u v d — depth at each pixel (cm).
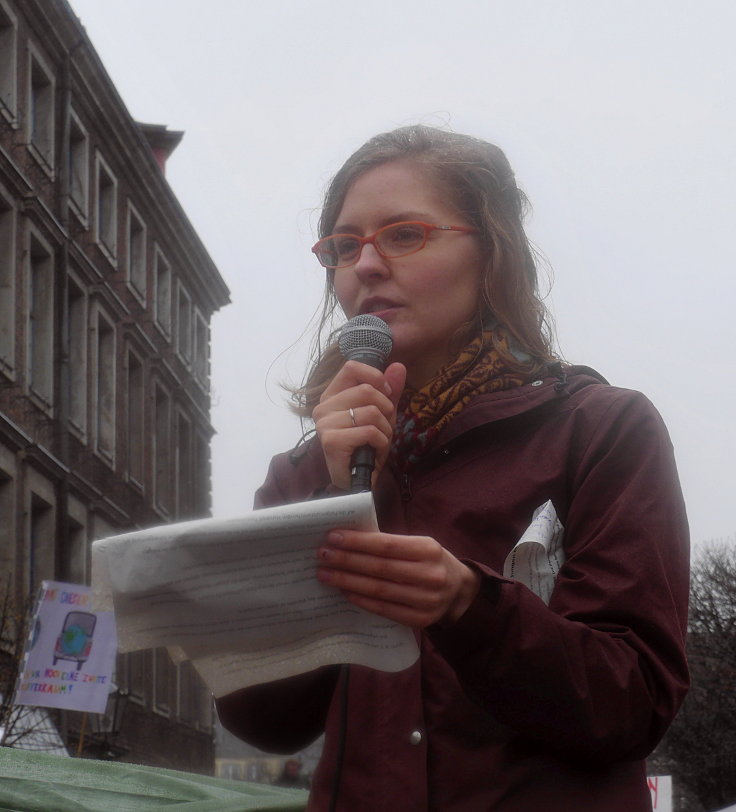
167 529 198
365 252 257
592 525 223
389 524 233
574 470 229
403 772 214
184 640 205
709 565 3080
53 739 1912
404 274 254
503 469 231
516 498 227
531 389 237
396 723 217
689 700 3042
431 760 214
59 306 2905
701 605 3056
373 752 218
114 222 3331
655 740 213
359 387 222
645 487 223
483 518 227
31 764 397
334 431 220
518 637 199
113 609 202
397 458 237
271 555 196
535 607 202
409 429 237
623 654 207
